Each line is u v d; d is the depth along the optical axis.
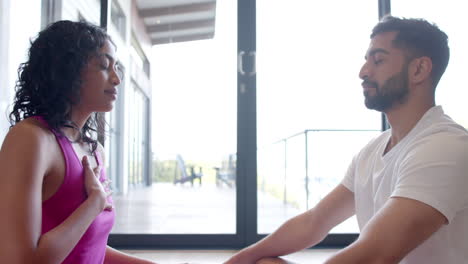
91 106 1.01
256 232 2.59
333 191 1.23
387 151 1.04
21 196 0.75
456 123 0.92
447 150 0.82
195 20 3.91
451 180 0.79
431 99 0.98
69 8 2.90
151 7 4.26
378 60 1.00
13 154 0.79
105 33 1.04
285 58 2.90
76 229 0.84
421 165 0.81
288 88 2.92
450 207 0.79
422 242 0.79
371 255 0.77
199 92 3.74
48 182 0.87
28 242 0.74
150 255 2.38
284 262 1.17
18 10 2.21
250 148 2.62
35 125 0.86
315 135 3.81
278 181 4.42
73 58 0.94
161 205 4.50
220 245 2.59
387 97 0.99
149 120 4.80
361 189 1.09
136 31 4.41
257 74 2.64
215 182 5.56
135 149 5.54
